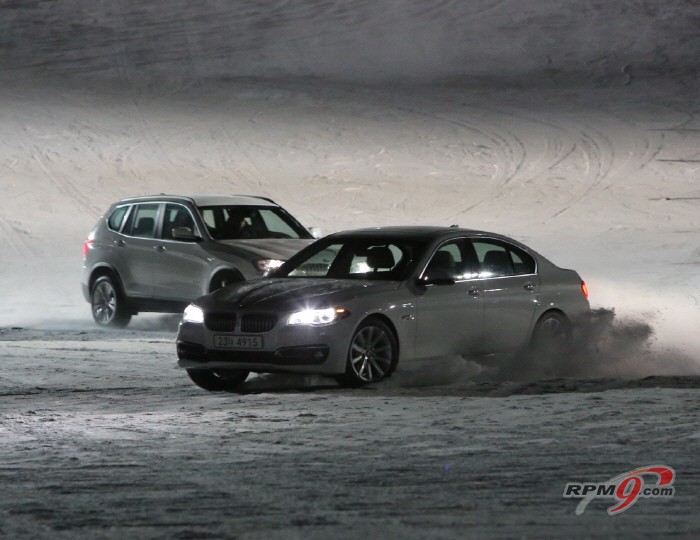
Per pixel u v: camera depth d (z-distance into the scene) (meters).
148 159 142.25
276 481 23.77
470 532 19.17
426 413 33.00
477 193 127.31
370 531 19.30
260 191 127.00
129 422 32.12
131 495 22.56
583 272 83.56
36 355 48.41
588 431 29.53
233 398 36.88
